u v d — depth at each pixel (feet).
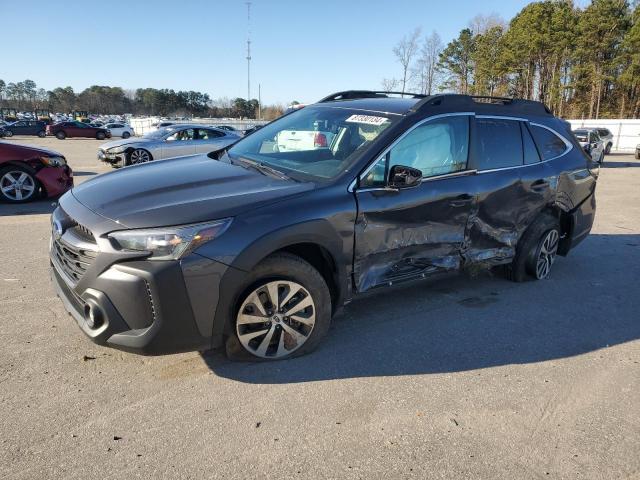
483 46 204.74
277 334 11.20
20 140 124.26
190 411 9.44
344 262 11.60
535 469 8.42
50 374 10.38
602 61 185.98
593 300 16.44
